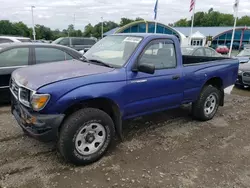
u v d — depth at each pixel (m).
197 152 3.61
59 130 2.98
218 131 4.46
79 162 3.08
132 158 3.36
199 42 38.28
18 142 3.68
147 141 3.91
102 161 3.26
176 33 33.38
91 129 3.12
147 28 34.19
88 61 3.78
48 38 78.44
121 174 2.98
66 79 2.89
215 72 4.79
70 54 6.30
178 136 4.16
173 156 3.46
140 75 3.49
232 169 3.19
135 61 3.45
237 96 7.45
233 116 5.38
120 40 3.92
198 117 4.85
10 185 2.69
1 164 3.09
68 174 2.94
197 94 4.58
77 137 2.99
